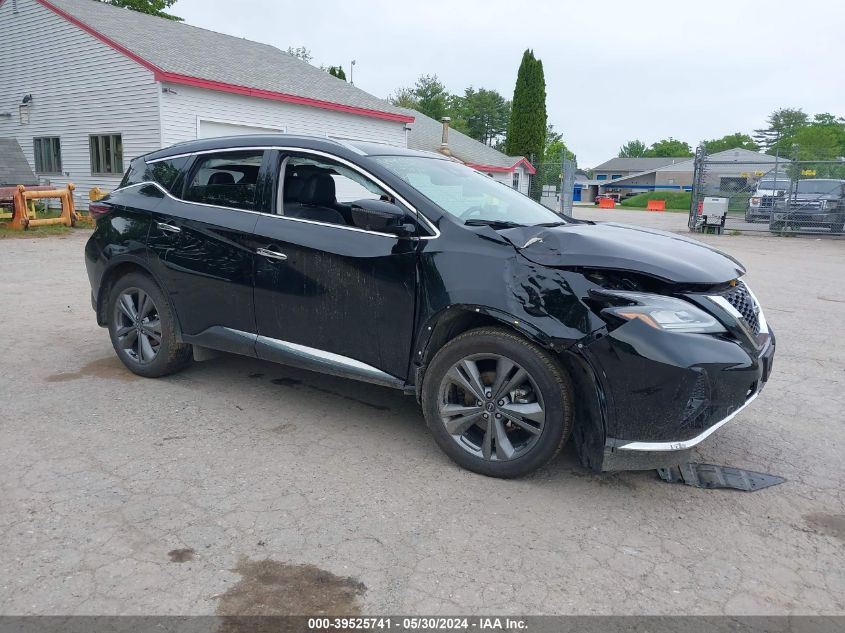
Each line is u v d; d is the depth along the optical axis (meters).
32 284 8.67
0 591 2.48
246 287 4.16
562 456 3.81
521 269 3.29
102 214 4.95
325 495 3.28
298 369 5.25
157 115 16.41
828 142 90.50
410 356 3.65
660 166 111.25
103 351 5.61
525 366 3.27
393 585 2.60
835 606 2.56
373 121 21.98
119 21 19.58
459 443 3.56
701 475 3.64
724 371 3.06
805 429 4.38
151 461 3.59
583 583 2.65
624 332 3.05
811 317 7.98
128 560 2.70
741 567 2.80
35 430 3.95
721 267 3.41
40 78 19.06
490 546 2.89
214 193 4.40
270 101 18.56
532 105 38.88
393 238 3.66
